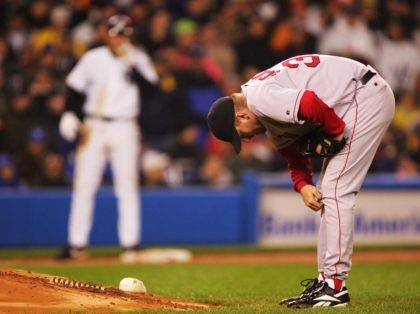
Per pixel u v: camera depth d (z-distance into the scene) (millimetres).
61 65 52438
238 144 19969
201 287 26938
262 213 46500
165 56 53781
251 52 55594
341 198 20078
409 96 57750
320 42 57375
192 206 47062
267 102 19031
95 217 46500
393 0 60344
